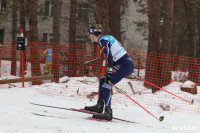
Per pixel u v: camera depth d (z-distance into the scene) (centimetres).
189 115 1091
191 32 3284
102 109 870
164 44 1878
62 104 1145
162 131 767
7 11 2370
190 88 1575
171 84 1781
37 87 1491
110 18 2384
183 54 4172
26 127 663
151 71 1794
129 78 2191
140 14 4181
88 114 971
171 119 1001
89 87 1519
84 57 2294
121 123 852
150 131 745
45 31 3900
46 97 1269
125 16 3941
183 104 1296
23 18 2855
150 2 1936
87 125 753
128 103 1295
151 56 1841
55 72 2119
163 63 1786
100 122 820
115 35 2388
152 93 1591
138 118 995
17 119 726
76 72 2384
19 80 1459
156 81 1733
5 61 2767
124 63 827
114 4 2388
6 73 2400
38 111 927
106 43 809
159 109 1197
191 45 3303
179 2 3584
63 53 2434
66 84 1605
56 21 2394
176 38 3928
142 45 3869
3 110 832
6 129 620
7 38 3406
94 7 2894
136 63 2523
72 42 2741
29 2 2433
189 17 3253
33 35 2345
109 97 870
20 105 1017
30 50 2209
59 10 2406
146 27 3928
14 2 2445
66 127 696
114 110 1123
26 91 1323
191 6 3167
